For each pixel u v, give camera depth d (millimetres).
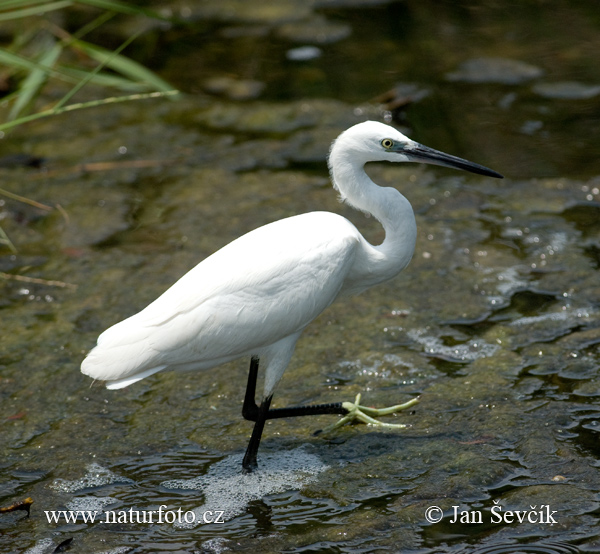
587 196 13320
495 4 20859
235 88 17719
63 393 9625
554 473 7766
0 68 17625
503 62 17844
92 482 8188
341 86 17469
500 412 8734
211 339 7828
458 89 16984
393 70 17922
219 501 7836
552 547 6906
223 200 13914
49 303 11406
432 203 13555
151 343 7668
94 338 10586
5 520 7676
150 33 20219
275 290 7980
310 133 15875
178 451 8617
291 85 17719
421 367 9773
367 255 8680
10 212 13727
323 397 9375
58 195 14211
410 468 8055
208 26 20625
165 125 16531
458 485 7676
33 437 8922
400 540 7090
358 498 7707
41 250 12719
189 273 8258
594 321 10367
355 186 8703
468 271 11695
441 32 19516
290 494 7863
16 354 10305
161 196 14156
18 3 13305
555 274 11438
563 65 17578
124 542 7332
